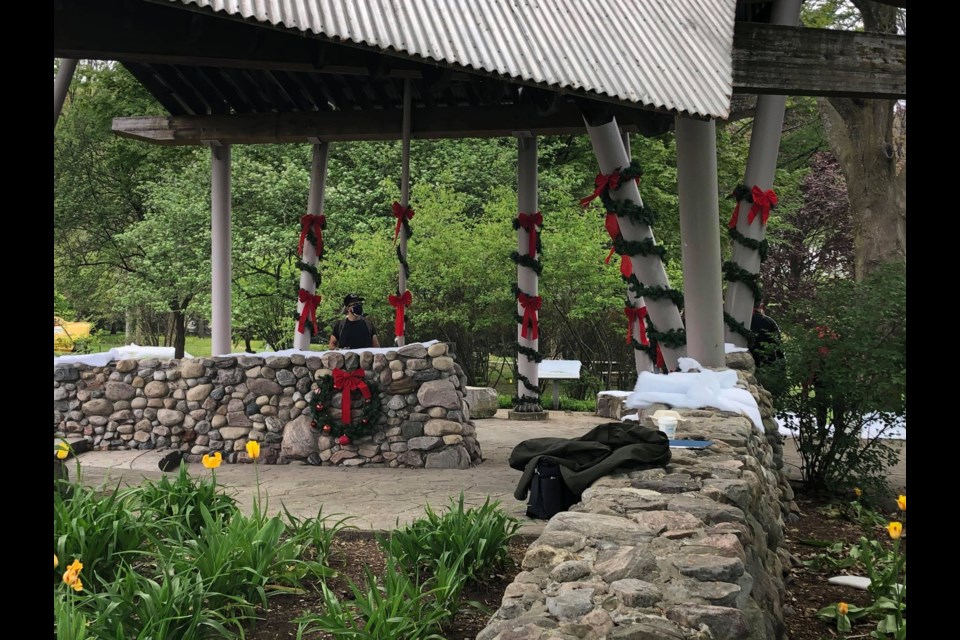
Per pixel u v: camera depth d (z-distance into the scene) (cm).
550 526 303
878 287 746
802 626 436
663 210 1780
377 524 576
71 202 1945
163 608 334
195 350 2492
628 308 1089
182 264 1744
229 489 718
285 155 1927
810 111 2080
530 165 1242
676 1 669
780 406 772
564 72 558
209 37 645
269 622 380
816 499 754
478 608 387
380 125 1099
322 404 859
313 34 501
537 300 1266
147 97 1862
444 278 1532
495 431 1127
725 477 391
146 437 885
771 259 2352
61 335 2052
